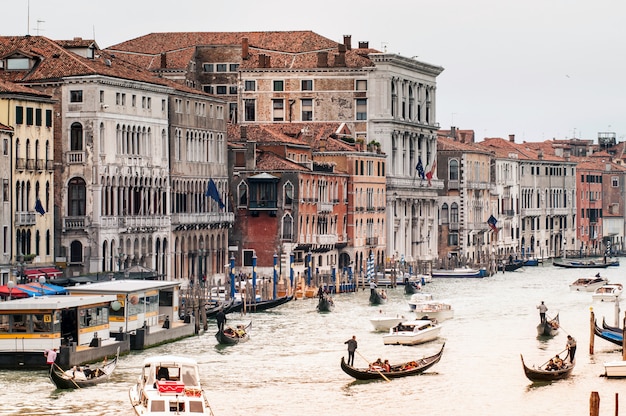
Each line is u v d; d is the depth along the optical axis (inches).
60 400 5570.9
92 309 6441.9
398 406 5629.9
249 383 6028.5
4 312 6102.4
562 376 6112.2
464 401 5713.6
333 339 7313.0
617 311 7672.2
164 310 7244.1
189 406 5044.3
